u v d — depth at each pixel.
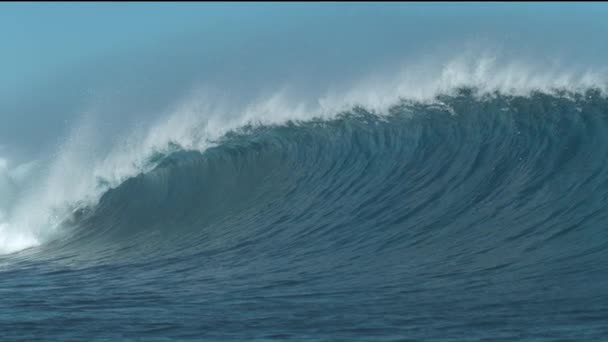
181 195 57.00
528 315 29.48
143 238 51.06
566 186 48.47
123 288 37.16
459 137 57.53
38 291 37.06
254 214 52.56
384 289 34.53
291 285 36.25
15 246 54.38
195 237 49.34
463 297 32.47
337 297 33.50
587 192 47.16
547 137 54.75
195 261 43.31
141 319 31.09
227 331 29.20
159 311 32.25
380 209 49.88
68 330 29.86
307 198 53.75
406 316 30.19
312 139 60.81
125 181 59.56
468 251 40.59
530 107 58.22
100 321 30.94
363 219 48.88
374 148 58.72
